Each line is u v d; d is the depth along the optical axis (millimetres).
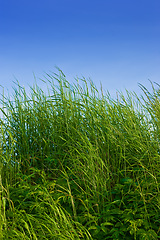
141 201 3654
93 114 4801
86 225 3396
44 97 5281
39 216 3340
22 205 3561
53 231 3094
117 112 5074
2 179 4008
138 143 4578
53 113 5113
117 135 4746
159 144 4566
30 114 4930
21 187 3721
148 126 4871
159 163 4301
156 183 3713
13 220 3182
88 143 4109
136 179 4086
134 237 3186
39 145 4754
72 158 4148
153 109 4992
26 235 3105
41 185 3805
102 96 5090
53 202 3350
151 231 3189
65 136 4836
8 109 4781
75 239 3051
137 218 3508
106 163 4137
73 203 3420
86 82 5070
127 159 4473
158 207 3439
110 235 3385
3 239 2861
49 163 4547
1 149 4121
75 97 5141
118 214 3615
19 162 4363
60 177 4230
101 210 3643
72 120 4914
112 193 3789
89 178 3779
